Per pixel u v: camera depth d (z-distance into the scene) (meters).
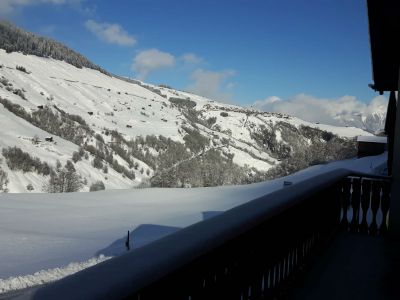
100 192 22.00
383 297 2.98
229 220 1.66
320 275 3.39
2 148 103.44
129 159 141.12
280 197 2.31
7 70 186.00
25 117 138.38
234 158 172.12
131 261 1.09
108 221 13.48
